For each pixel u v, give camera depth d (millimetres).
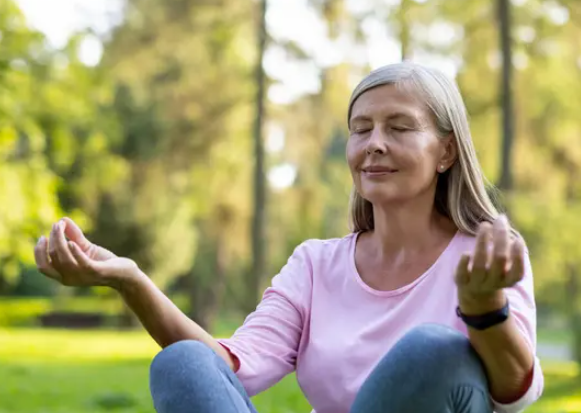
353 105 2158
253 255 19750
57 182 13203
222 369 1849
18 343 22906
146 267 25484
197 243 27328
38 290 37281
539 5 15242
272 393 11008
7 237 12297
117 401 10469
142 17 20172
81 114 13320
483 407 1768
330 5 17844
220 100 20641
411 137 2082
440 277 2107
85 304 35375
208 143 21016
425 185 2104
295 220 21797
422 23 15250
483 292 1691
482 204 2160
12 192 12234
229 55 20219
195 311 28234
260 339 2199
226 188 21781
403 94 2092
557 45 15383
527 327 1920
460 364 1721
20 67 12062
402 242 2164
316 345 2164
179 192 22422
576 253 14867
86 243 2004
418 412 1706
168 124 21391
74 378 14266
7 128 12125
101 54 20266
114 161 16078
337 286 2219
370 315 2141
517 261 1636
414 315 2098
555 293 17516
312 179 21016
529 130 16297
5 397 11250
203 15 19875
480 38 15422
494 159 15805
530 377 1820
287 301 2264
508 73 14789
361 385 1956
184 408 1760
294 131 20438
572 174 16641
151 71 20531
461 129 2139
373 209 2291
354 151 2133
